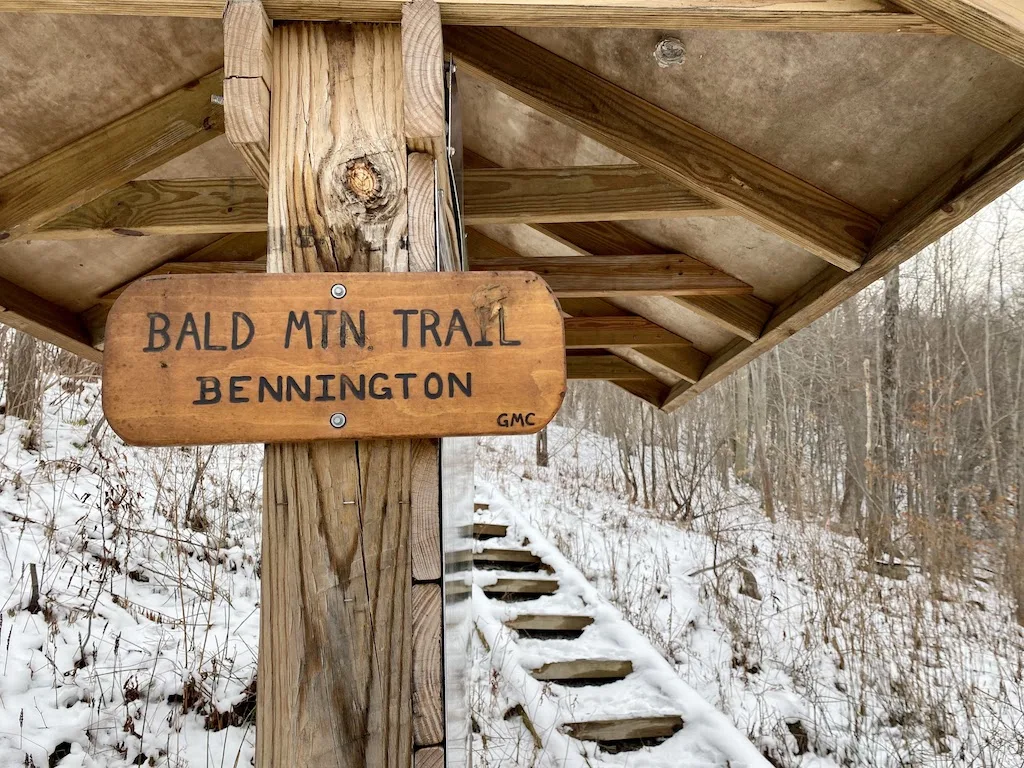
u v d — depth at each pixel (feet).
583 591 17.46
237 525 16.85
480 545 19.93
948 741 14.35
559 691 13.26
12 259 10.19
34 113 6.91
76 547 13.43
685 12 4.26
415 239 3.79
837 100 6.18
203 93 7.18
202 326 3.43
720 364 12.83
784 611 20.29
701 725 12.33
